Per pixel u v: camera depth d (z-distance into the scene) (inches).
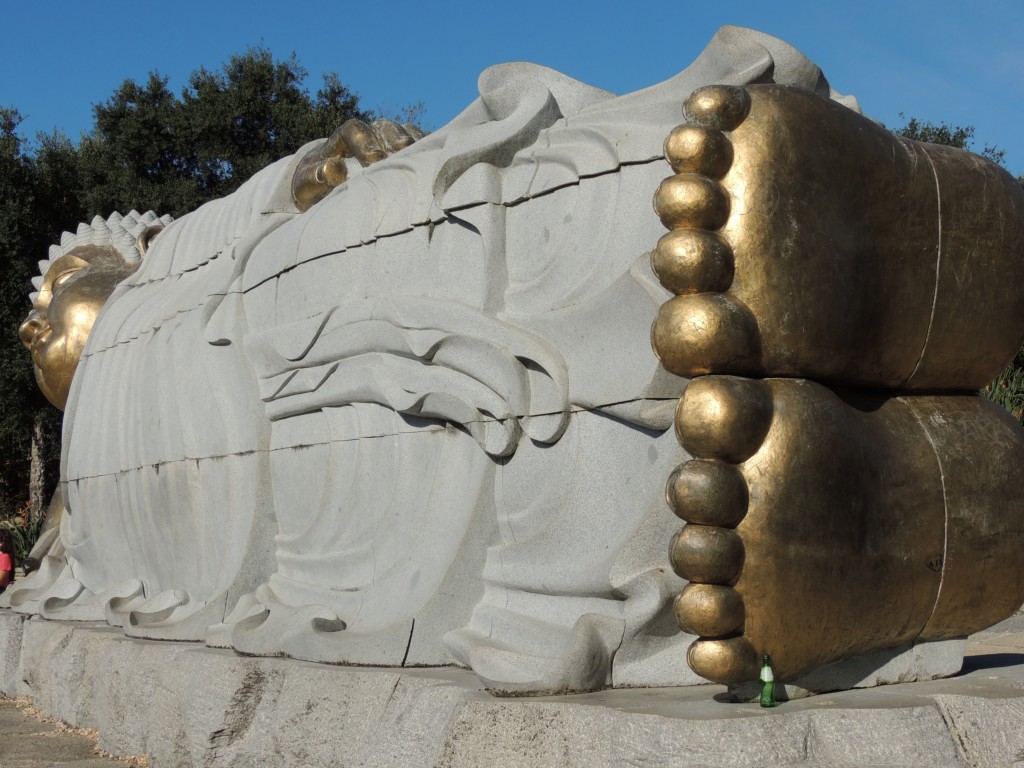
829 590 140.4
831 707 134.2
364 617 202.2
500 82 197.8
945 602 155.7
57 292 376.5
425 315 194.2
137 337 301.1
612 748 132.4
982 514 159.0
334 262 226.5
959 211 160.2
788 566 136.9
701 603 134.8
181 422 267.4
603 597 163.2
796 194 141.8
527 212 187.0
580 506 169.9
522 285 185.2
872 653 155.8
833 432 142.1
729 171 141.9
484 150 189.6
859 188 148.7
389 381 205.0
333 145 249.3
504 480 184.9
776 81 161.6
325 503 225.9
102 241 401.1
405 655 186.1
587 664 152.6
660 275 141.0
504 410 179.3
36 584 344.8
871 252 150.0
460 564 185.5
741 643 136.2
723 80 161.3
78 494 325.1
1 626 333.4
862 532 144.6
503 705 144.9
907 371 159.3
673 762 125.4
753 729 125.9
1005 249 166.1
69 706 271.6
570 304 174.1
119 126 951.6
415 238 206.7
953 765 129.2
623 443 166.1
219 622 238.5
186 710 207.3
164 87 977.5
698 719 127.8
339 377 220.4
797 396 141.7
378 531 209.0
